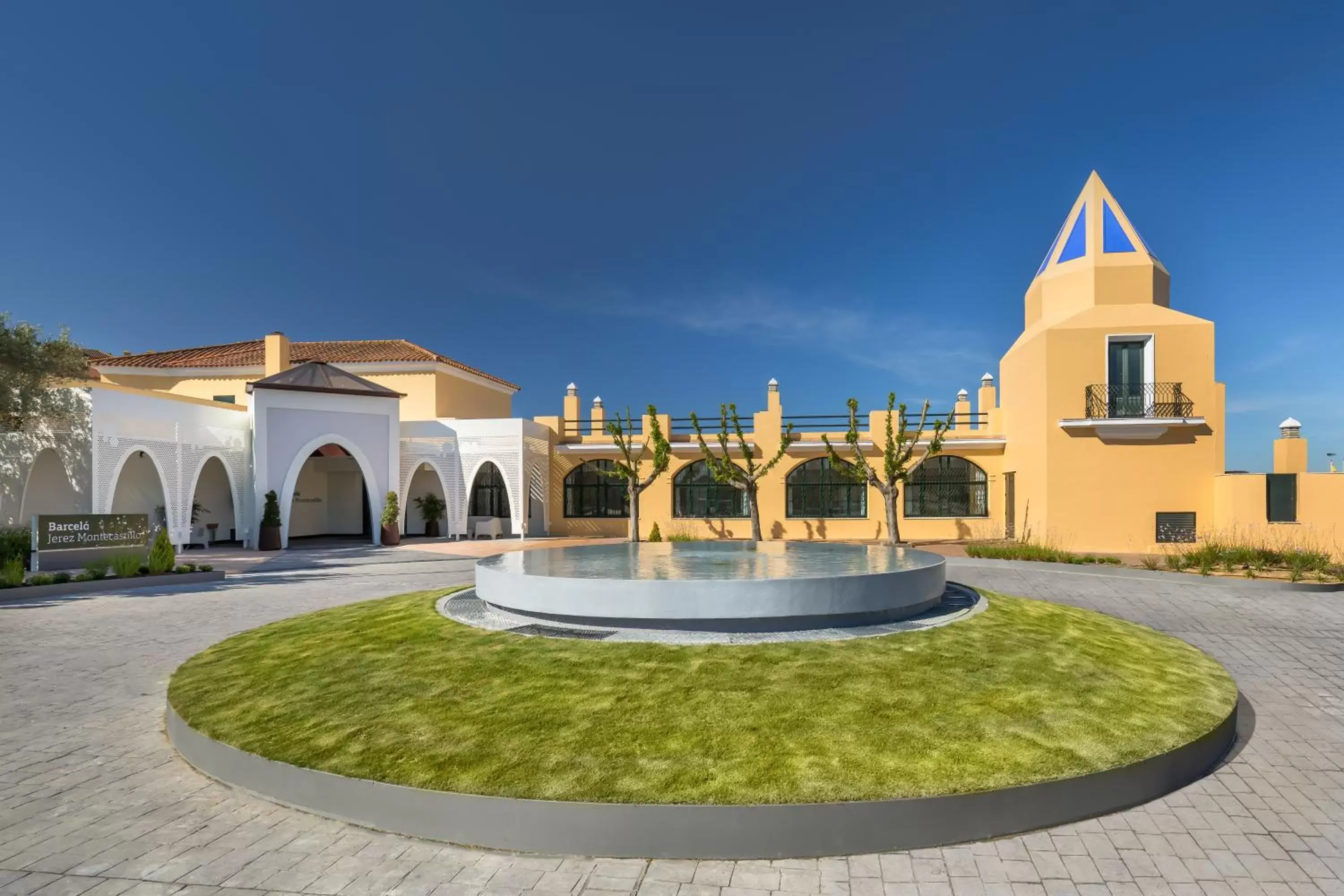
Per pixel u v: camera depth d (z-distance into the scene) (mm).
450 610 10367
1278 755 6324
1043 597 13758
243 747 5754
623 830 4617
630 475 26484
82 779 5875
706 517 28922
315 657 8164
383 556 22172
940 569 10172
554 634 8484
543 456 29703
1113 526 21297
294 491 26938
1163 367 21281
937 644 8062
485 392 35969
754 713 6039
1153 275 22000
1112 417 21344
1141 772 5359
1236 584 14586
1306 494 19109
